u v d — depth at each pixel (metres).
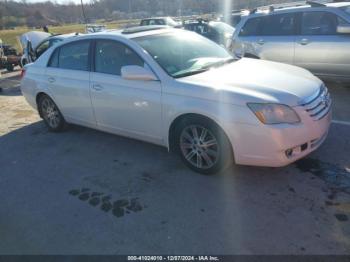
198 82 3.49
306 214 2.89
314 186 3.28
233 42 7.79
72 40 4.79
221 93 3.27
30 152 4.79
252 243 2.64
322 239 2.60
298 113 3.12
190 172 3.76
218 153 3.41
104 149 4.62
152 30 4.46
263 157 3.19
